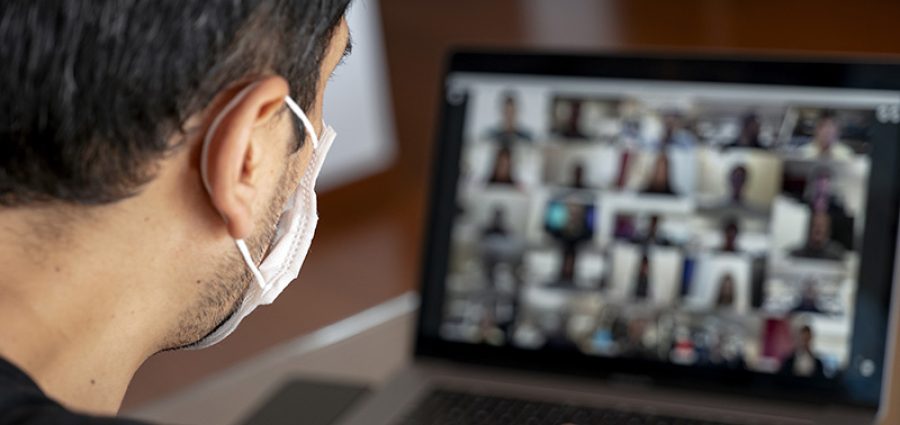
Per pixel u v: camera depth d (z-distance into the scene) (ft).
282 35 1.66
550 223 4.12
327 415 3.90
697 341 3.95
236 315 1.98
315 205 2.06
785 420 3.79
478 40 12.10
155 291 1.72
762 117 3.95
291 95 1.72
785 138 3.92
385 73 10.85
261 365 4.27
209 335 1.95
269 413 3.93
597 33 12.13
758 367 3.89
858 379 3.79
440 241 4.20
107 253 1.65
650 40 11.85
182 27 1.54
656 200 4.03
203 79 1.58
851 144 3.85
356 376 4.18
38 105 1.53
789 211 3.90
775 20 11.97
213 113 1.62
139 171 1.60
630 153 4.07
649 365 3.98
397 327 4.49
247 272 1.85
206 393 4.09
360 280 7.88
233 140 1.61
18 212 1.61
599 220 4.08
